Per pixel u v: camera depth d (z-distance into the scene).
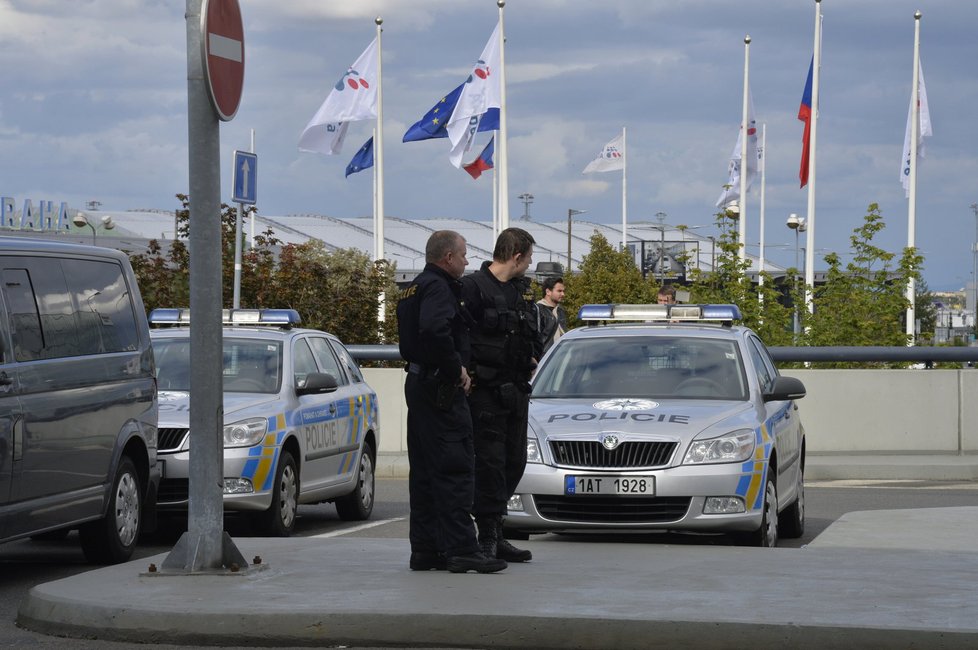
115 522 12.11
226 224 27.69
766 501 12.21
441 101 37.16
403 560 10.27
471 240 111.62
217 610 8.09
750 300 29.83
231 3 9.27
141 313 12.93
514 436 9.88
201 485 9.38
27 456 10.62
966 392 22.27
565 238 118.56
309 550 10.89
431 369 9.26
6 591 10.70
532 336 9.70
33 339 10.98
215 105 9.09
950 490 19.30
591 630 7.72
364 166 39.03
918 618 7.77
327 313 27.34
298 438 14.32
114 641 8.19
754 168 49.72
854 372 22.19
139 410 12.55
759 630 7.58
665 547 11.26
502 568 9.54
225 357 15.04
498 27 36.94
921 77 41.78
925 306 131.62
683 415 12.16
